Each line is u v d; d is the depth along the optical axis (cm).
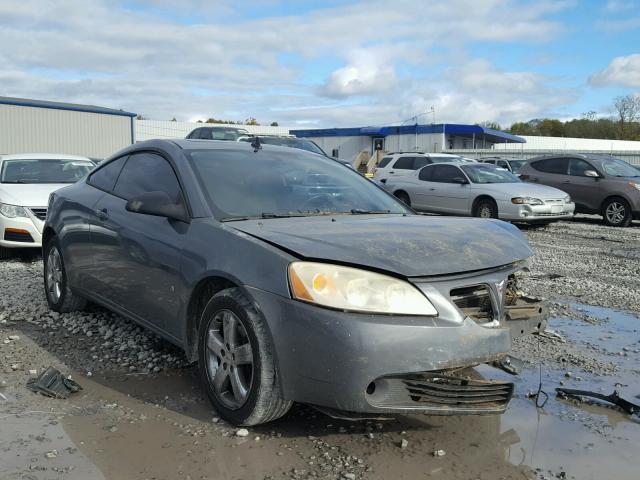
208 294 358
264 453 302
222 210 373
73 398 366
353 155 4647
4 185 914
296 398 300
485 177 1475
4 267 793
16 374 404
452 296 312
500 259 332
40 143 3194
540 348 481
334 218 384
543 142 5559
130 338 476
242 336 325
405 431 330
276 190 411
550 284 737
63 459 293
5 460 290
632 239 1226
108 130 3469
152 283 393
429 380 302
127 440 313
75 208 508
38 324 516
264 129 5275
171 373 408
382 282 294
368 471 287
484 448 313
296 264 301
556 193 1400
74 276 509
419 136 4347
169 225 388
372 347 283
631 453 312
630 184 1491
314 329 289
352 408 287
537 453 309
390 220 383
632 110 7156
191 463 291
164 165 429
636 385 408
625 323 566
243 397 319
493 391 320
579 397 380
